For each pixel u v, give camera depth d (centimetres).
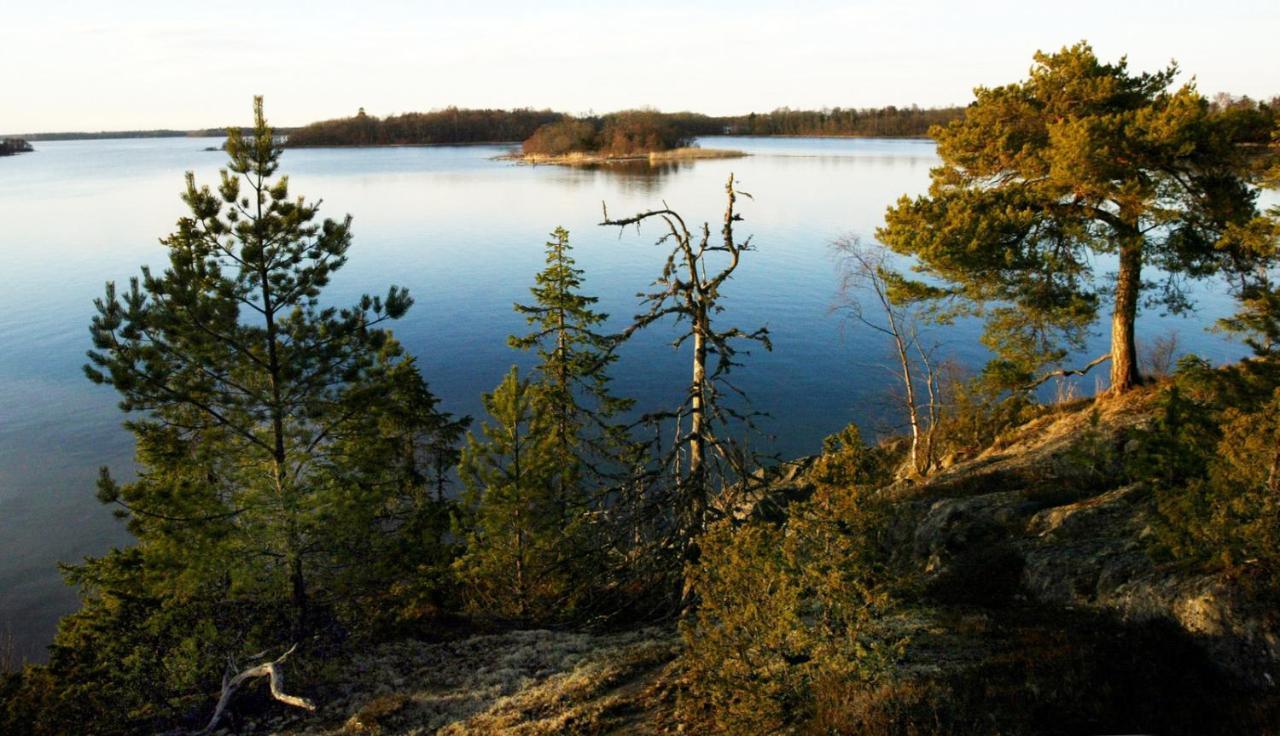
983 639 1058
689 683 1070
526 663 1380
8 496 3459
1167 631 961
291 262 1530
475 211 12656
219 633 1359
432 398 2056
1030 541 1429
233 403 1470
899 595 1256
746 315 5953
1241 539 924
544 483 1780
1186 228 1978
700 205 11881
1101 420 2073
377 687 1323
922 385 4066
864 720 817
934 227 2080
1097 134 1812
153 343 1444
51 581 2864
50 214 13675
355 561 1553
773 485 1828
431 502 1917
